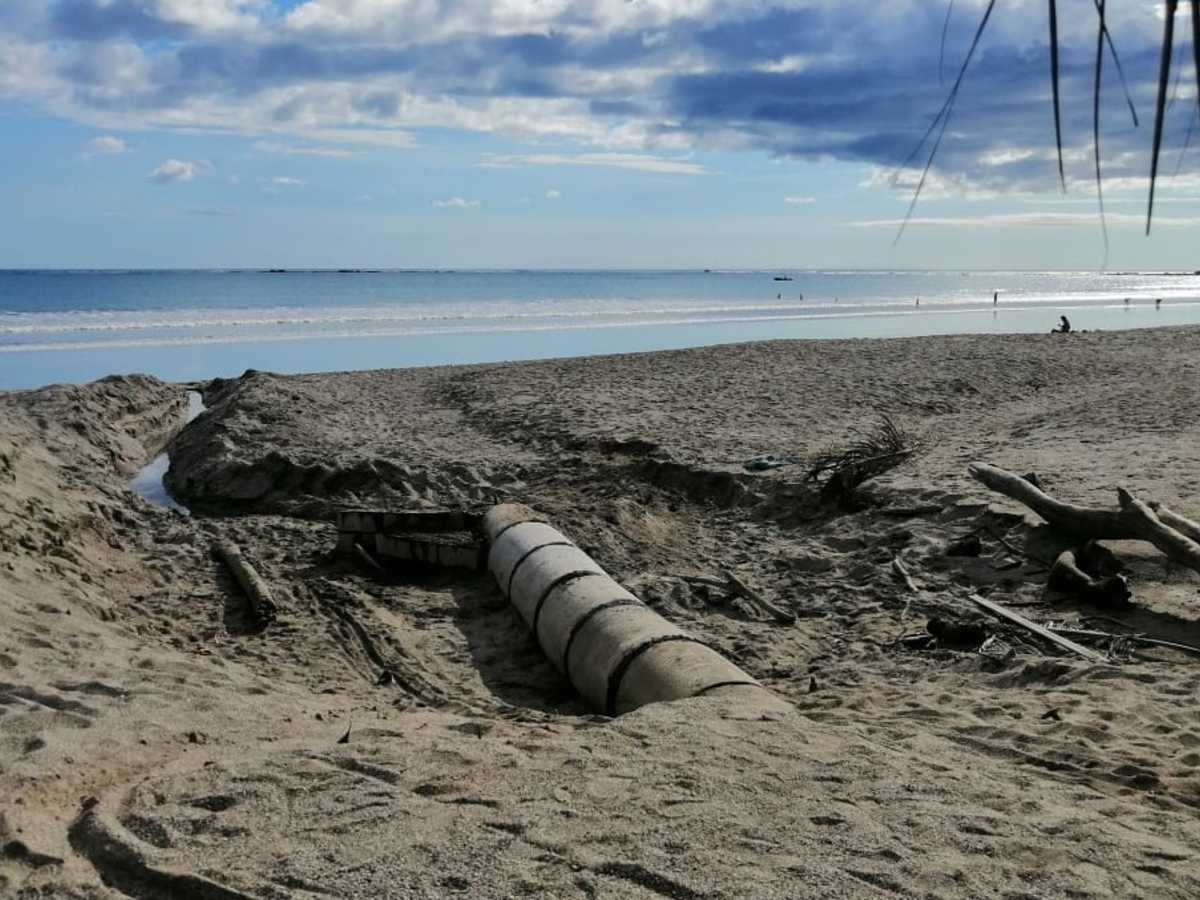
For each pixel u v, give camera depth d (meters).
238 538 12.76
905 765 5.24
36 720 5.62
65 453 16.12
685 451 15.85
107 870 4.12
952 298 82.31
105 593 10.12
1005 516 11.07
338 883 3.90
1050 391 21.52
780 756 5.26
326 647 9.20
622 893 3.84
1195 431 14.67
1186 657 7.79
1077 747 5.83
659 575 10.88
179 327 41.56
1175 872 4.17
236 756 5.27
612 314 52.72
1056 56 1.28
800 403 20.14
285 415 19.56
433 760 5.14
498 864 4.05
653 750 5.31
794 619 9.50
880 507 12.41
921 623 9.12
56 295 67.25
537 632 9.12
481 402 21.25
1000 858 4.21
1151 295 91.88
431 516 12.08
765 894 3.83
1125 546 10.16
